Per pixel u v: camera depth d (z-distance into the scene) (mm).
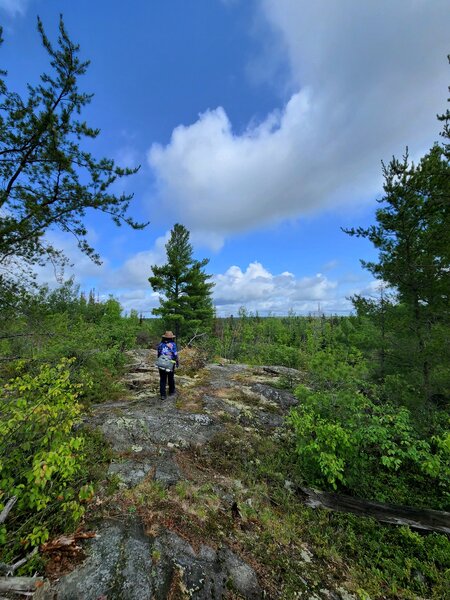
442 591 3260
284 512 4234
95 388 8062
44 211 5820
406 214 7578
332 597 2936
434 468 5016
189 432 5957
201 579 2688
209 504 3869
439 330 6898
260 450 5852
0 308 5426
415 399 7012
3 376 5414
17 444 3090
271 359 19297
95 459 4395
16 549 2535
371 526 4180
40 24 5051
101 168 6000
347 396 5906
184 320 25328
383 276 8602
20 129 5262
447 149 6164
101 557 2656
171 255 25875
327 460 4898
